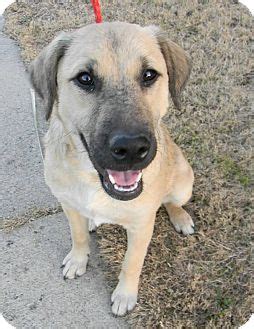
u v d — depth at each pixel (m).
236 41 0.92
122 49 0.43
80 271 0.59
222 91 0.82
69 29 0.95
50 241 0.62
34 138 0.75
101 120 0.42
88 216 0.52
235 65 0.87
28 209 0.66
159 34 0.50
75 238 0.57
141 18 0.97
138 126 0.41
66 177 0.49
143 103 0.43
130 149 0.40
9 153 0.73
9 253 0.61
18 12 1.01
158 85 0.46
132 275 0.55
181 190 0.61
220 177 0.70
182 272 0.60
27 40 0.93
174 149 0.58
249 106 0.80
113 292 0.57
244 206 0.67
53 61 0.47
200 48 0.90
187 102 0.80
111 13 0.98
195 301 0.56
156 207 0.51
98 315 0.56
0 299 0.57
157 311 0.56
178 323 0.55
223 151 0.73
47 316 0.55
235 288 0.58
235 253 0.61
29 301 0.57
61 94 0.46
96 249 0.62
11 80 0.86
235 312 0.56
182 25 0.95
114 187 0.44
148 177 0.48
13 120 0.78
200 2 1.01
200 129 0.76
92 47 0.43
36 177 0.70
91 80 0.43
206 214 0.66
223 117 0.78
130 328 0.55
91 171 0.48
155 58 0.45
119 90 0.43
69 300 0.57
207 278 0.59
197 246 0.63
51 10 1.01
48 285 0.58
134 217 0.50
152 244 0.63
